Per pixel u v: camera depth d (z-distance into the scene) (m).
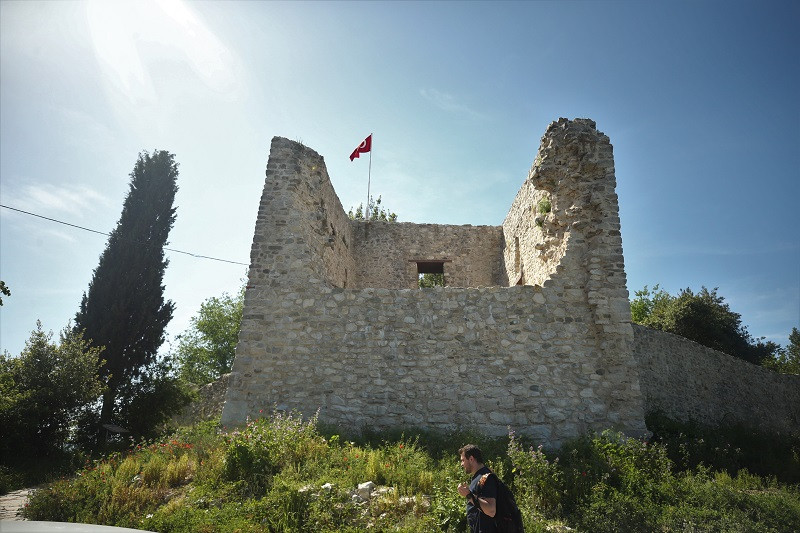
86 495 7.45
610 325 10.81
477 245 19.47
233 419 10.54
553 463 8.12
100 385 16.59
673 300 27.17
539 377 10.59
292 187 12.41
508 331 10.96
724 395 16.33
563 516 7.02
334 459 7.99
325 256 13.93
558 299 11.15
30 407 13.67
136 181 22.61
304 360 10.96
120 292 19.88
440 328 11.09
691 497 7.67
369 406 10.54
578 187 11.88
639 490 7.78
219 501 6.82
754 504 7.60
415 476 7.40
